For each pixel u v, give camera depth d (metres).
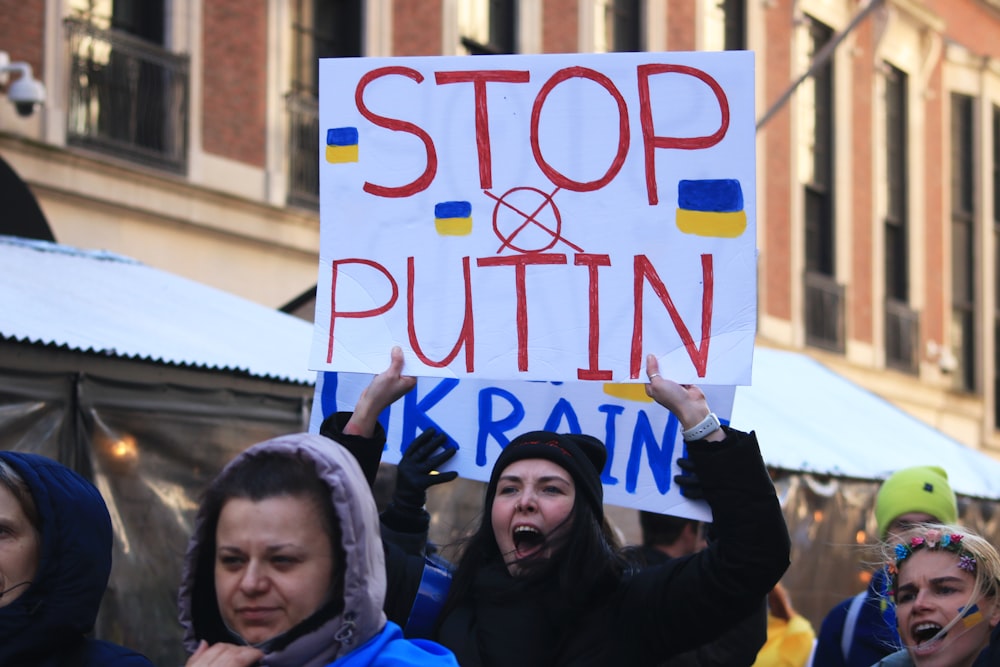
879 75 24.00
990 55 27.55
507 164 3.97
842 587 10.16
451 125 4.00
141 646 6.27
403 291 3.94
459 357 3.89
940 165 25.67
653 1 19.66
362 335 3.92
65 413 5.95
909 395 24.33
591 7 18.70
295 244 14.66
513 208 3.96
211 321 7.40
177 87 13.38
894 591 4.03
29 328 5.91
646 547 5.45
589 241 3.92
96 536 2.99
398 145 4.01
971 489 10.65
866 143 23.59
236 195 13.93
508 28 17.58
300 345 7.58
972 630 3.79
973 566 3.80
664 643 3.54
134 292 7.53
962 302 26.31
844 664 5.16
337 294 3.95
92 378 6.04
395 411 4.08
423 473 3.97
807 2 22.14
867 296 23.42
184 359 6.38
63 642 2.92
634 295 3.88
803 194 22.16
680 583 3.52
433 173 3.98
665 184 3.92
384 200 3.99
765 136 21.14
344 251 3.97
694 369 3.81
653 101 3.95
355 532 2.36
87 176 12.45
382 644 2.42
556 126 3.98
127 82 12.94
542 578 3.51
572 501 3.52
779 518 3.50
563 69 3.99
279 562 2.33
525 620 3.49
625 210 3.92
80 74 12.50
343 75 4.04
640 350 3.85
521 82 4.00
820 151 22.70
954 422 25.73
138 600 6.25
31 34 12.07
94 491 3.05
